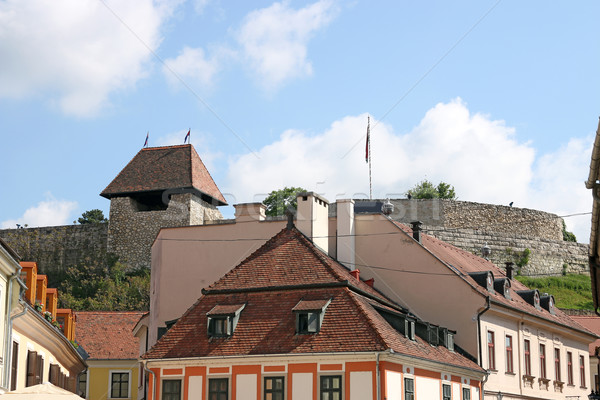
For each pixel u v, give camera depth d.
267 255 36.50
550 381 48.44
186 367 32.94
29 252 92.62
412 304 41.69
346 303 32.91
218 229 43.16
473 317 40.75
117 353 57.00
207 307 34.47
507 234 86.88
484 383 40.91
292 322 32.78
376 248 42.69
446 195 101.56
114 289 82.75
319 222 40.72
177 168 88.12
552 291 83.69
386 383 30.97
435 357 35.34
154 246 46.25
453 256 47.25
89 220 126.81
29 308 29.67
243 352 32.16
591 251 29.03
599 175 22.72
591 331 59.78
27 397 24.02
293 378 31.72
